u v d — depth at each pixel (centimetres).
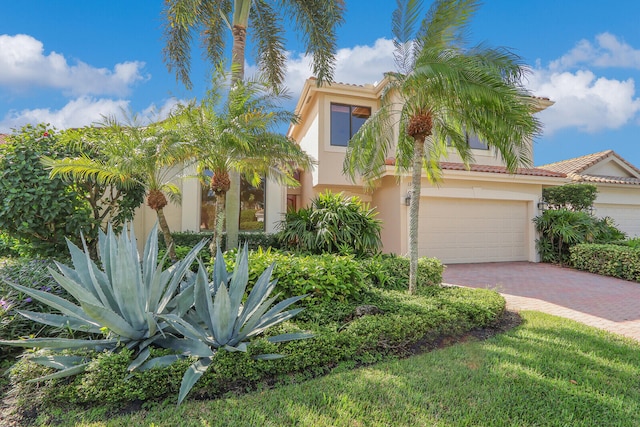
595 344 510
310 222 969
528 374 410
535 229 1444
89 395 343
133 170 768
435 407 341
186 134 778
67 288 393
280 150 813
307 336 438
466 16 612
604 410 338
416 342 518
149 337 416
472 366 432
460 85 549
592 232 1318
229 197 1007
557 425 314
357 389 375
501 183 1426
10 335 453
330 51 1125
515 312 703
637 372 419
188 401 358
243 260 482
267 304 428
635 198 1748
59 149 782
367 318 515
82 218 771
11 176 718
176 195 1162
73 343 380
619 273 1080
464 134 884
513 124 565
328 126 1455
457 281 1046
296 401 354
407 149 830
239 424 315
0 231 755
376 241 948
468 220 1413
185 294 473
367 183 859
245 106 786
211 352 387
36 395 347
